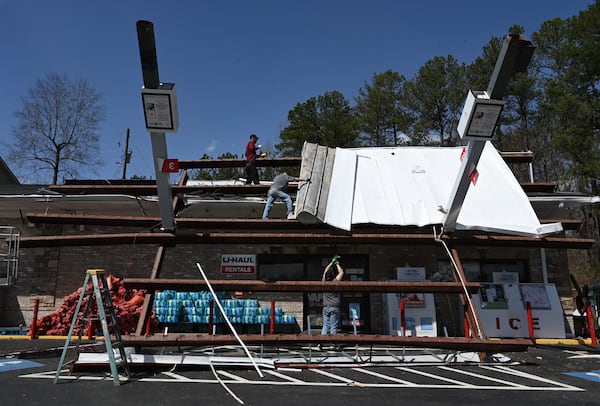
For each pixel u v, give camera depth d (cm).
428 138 3681
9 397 545
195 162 1196
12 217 1295
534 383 635
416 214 950
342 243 850
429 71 3638
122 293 1160
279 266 1229
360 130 3719
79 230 1288
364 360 754
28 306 1248
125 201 1159
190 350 869
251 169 1200
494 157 1087
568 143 2684
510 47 593
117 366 660
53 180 4059
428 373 691
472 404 537
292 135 3491
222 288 757
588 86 2816
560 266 1195
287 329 1152
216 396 559
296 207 923
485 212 924
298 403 534
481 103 642
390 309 1061
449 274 1191
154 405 520
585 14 2816
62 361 624
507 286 1105
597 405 536
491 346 698
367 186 1038
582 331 1130
